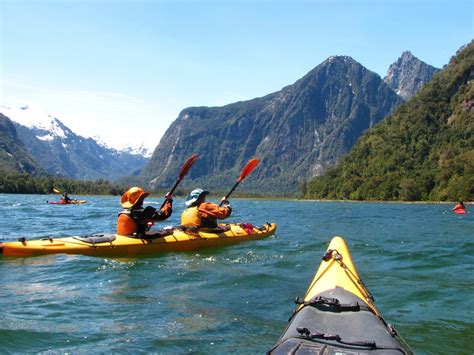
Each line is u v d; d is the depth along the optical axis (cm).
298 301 477
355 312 428
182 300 654
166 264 904
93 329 527
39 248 932
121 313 589
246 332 528
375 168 10675
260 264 923
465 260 989
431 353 468
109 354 458
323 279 526
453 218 2770
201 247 1092
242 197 13638
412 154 10881
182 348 477
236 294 692
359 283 519
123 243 977
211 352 467
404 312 605
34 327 527
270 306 633
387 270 883
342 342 354
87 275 799
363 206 5688
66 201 4512
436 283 765
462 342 499
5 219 2123
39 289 704
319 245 1188
